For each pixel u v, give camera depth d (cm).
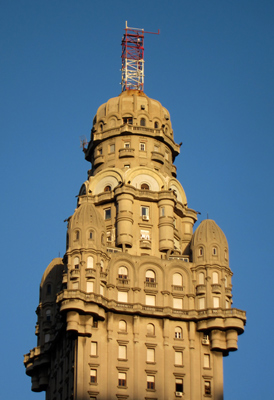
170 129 17675
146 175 16475
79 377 14112
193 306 15175
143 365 14588
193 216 16825
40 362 16300
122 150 16775
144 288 15150
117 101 17538
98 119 17512
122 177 16350
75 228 15075
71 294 14325
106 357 14438
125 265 15225
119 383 14375
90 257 14850
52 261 17338
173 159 17762
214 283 15262
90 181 16675
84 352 14300
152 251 15875
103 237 15225
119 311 14788
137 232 15950
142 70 18500
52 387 15862
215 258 15462
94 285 14625
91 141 17400
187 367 14750
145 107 17438
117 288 15000
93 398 14062
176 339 14938
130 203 16012
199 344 14975
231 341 14862
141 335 14812
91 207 15438
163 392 14462
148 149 16975
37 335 16838
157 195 16262
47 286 16962
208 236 15662
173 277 15400
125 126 16950
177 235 16412
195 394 14562
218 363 14850
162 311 14975
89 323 14400
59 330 15462
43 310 16788
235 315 14925
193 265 15500
